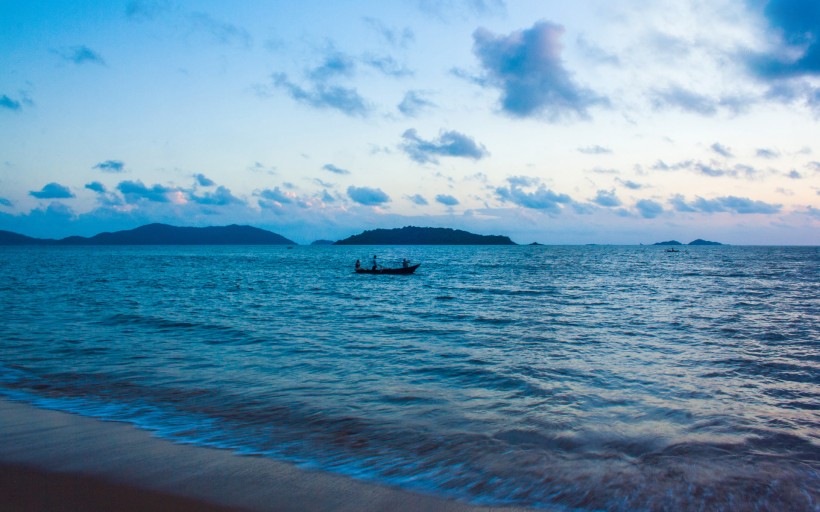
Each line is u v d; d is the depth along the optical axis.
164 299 30.84
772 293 37.09
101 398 10.16
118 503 5.84
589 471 7.02
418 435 8.33
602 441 8.12
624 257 135.12
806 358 14.65
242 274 61.91
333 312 25.42
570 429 8.63
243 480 6.55
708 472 7.02
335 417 9.20
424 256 145.00
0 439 7.81
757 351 15.66
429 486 6.51
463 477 6.79
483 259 120.25
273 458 7.30
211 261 107.62
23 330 18.44
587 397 10.54
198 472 6.75
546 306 28.55
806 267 81.94
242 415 9.26
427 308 27.44
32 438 7.88
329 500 6.07
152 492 6.14
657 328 20.45
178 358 14.07
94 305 26.81
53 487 6.19
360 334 18.59
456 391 10.98
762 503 6.23
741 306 28.72
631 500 6.26
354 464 7.15
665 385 11.55
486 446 7.88
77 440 7.83
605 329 20.14
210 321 21.45
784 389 11.30
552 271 70.50
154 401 10.02
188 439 7.98
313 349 15.62
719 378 12.23
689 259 120.31
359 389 11.10
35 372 12.23
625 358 14.52
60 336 17.30
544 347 16.20
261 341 16.94
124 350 15.05
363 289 40.50
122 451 7.41
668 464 7.26
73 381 11.44
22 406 9.56
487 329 20.03
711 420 9.14
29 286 39.50
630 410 9.69
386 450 7.68
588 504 6.15
